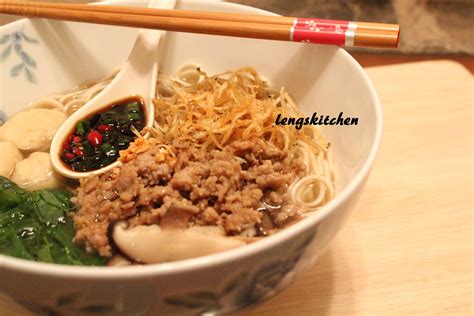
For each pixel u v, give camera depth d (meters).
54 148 0.28
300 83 0.29
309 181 0.27
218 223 0.24
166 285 0.19
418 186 0.29
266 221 0.25
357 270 0.26
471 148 0.31
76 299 0.19
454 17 0.44
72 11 0.29
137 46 0.31
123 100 0.31
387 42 0.26
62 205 0.26
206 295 0.19
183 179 0.24
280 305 0.24
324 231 0.21
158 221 0.23
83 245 0.24
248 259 0.19
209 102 0.28
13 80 0.30
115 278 0.18
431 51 0.40
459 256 0.26
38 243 0.24
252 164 0.26
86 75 0.32
